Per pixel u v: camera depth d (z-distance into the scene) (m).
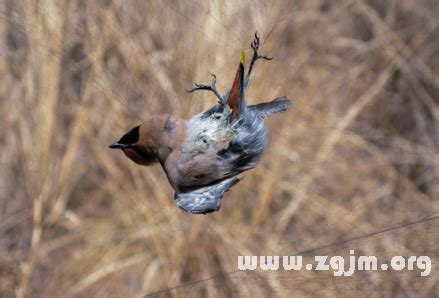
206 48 16.16
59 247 18.16
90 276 17.73
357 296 12.11
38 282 17.83
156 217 17.62
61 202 18.28
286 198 18.34
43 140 18.16
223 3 16.11
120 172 18.03
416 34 22.17
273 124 18.48
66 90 17.95
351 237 17.95
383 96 21.77
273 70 17.16
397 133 21.53
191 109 16.16
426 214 18.94
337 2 20.98
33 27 17.09
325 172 18.84
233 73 15.97
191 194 8.50
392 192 19.61
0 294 17.72
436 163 20.69
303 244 17.50
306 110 18.77
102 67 17.12
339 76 20.20
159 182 17.73
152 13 16.84
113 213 18.20
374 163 19.97
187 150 8.72
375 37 21.52
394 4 22.27
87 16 17.12
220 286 13.49
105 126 17.81
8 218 18.41
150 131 8.99
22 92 18.03
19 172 18.64
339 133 18.98
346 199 18.94
